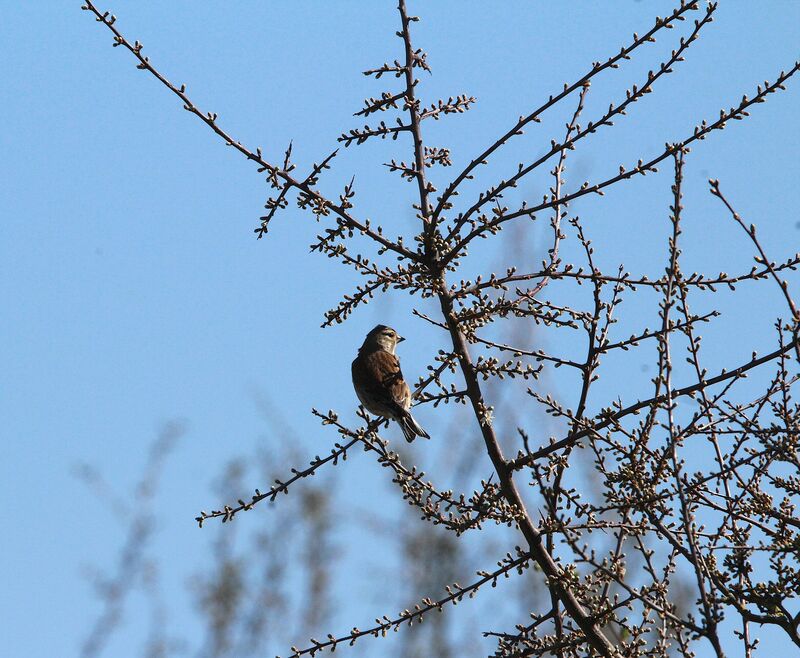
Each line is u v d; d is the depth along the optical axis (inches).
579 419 409.1
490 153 432.5
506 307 437.7
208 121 441.1
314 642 422.6
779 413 395.9
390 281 442.6
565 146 425.1
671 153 416.8
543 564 405.7
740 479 395.2
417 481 420.8
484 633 411.5
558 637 403.5
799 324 335.6
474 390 431.8
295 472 442.3
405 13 478.0
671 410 339.6
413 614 420.5
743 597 389.7
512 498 417.1
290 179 444.8
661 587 382.9
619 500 382.0
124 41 434.0
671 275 354.6
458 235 444.8
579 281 432.8
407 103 469.1
